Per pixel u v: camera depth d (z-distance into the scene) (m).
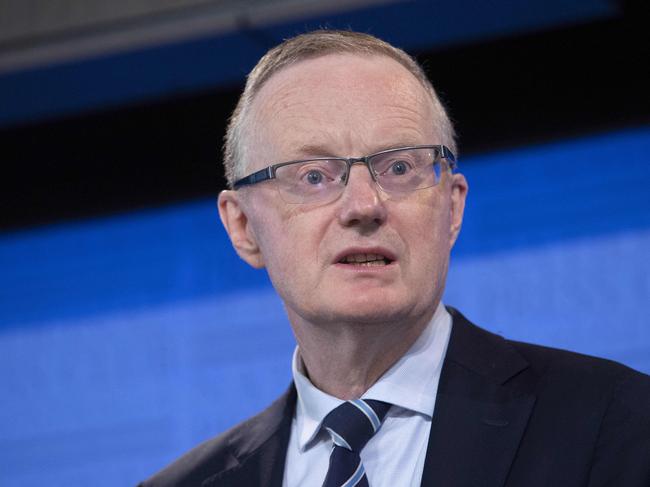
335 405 4.44
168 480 4.66
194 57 8.20
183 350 8.77
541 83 8.01
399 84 4.39
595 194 7.89
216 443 4.75
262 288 8.68
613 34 7.78
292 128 4.29
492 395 4.25
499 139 8.12
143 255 9.01
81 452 8.80
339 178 4.19
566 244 7.89
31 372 9.08
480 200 8.12
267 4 7.72
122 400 8.80
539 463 3.98
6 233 9.39
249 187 4.42
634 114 7.87
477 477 3.99
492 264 8.02
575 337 7.74
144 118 8.81
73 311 9.11
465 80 8.09
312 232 4.16
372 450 4.28
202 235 8.90
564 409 4.12
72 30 8.22
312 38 4.53
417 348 4.43
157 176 9.01
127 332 8.92
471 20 7.65
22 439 8.95
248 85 4.68
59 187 9.20
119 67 8.32
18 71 8.34
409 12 7.54
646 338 7.58
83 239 9.20
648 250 7.70
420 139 4.30
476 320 7.97
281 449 4.53
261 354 8.54
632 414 4.04
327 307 4.10
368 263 4.14
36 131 8.99
